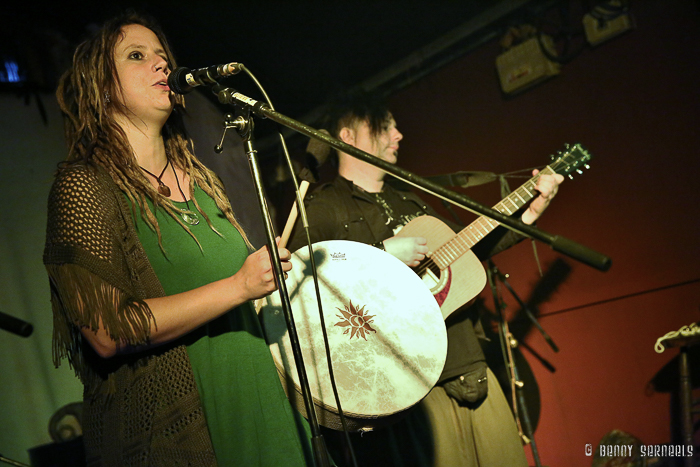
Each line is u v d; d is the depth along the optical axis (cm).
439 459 217
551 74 382
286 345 169
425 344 179
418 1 387
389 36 426
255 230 460
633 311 348
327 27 408
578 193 374
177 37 404
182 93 154
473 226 241
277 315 173
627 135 355
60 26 392
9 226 386
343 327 176
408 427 218
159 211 143
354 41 428
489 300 401
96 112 149
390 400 167
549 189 254
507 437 226
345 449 213
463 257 237
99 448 126
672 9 340
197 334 138
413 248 222
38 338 379
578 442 362
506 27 405
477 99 423
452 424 224
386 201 261
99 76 151
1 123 394
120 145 144
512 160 405
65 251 125
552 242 120
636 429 341
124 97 151
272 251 130
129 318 121
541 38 383
